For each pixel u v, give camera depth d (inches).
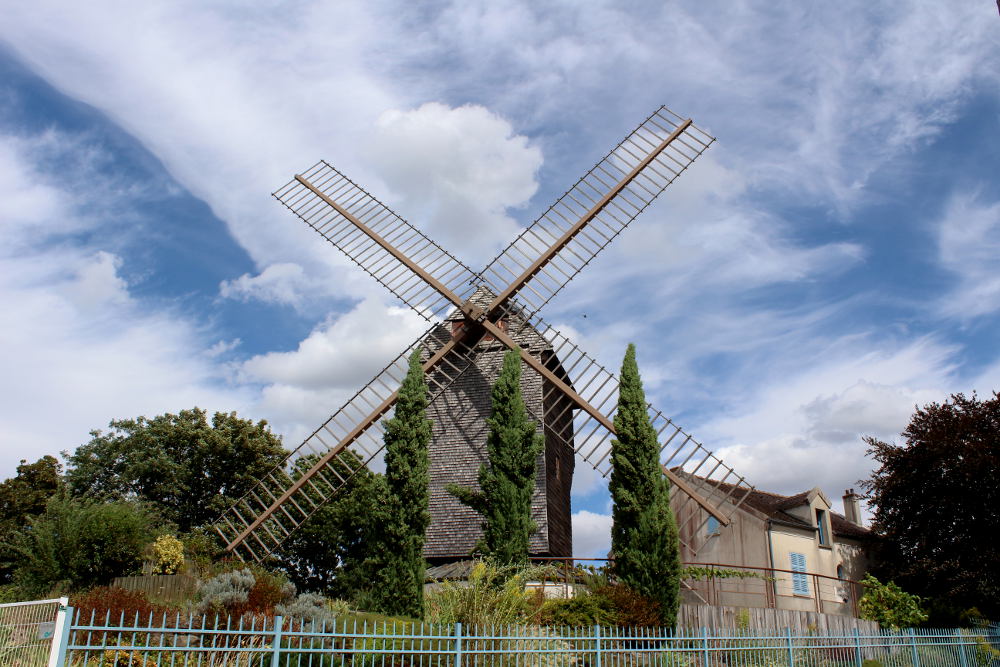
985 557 1183.6
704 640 632.4
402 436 940.0
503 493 921.5
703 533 1450.5
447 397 1230.3
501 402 977.5
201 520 1857.8
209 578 912.3
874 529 1411.2
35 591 999.6
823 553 1429.6
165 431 1883.6
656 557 849.5
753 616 938.1
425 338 1240.8
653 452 912.9
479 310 1199.6
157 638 591.2
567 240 1247.5
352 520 1588.3
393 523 890.7
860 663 730.8
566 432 1422.2
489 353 1238.9
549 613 789.2
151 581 988.6
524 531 916.0
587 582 893.8
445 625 670.5
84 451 1925.4
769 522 1352.1
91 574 1034.1
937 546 1283.2
